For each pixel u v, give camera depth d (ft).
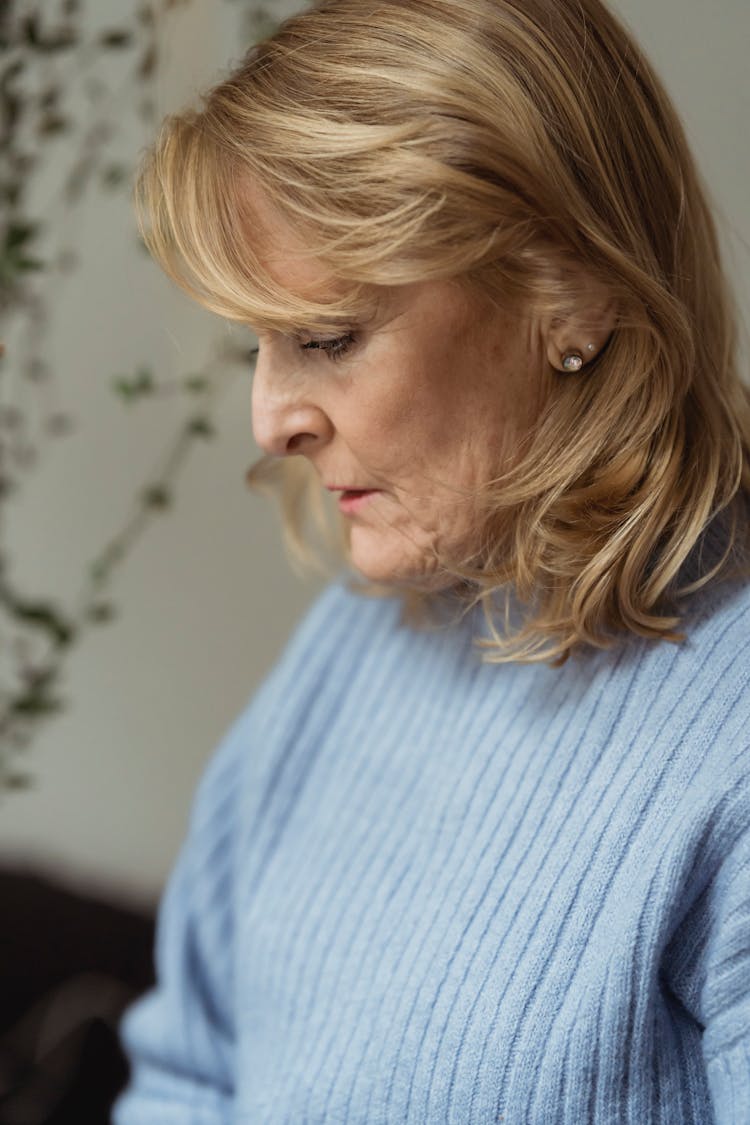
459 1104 2.20
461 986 2.24
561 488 2.14
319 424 2.14
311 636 3.02
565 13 2.08
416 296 1.98
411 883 2.46
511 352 2.07
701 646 2.20
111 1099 4.10
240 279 1.96
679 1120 2.15
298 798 2.88
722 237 3.36
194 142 1.99
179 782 4.83
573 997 2.12
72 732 4.86
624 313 2.07
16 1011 4.45
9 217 3.74
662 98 2.23
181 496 4.41
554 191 1.97
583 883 2.16
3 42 3.55
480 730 2.49
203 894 3.24
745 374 3.30
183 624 4.60
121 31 3.76
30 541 4.56
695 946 2.14
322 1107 2.36
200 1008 3.21
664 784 2.14
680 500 2.18
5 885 4.69
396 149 1.86
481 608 2.58
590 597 2.18
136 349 4.12
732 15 3.27
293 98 1.94
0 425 4.30
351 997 2.42
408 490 2.17
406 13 1.98
